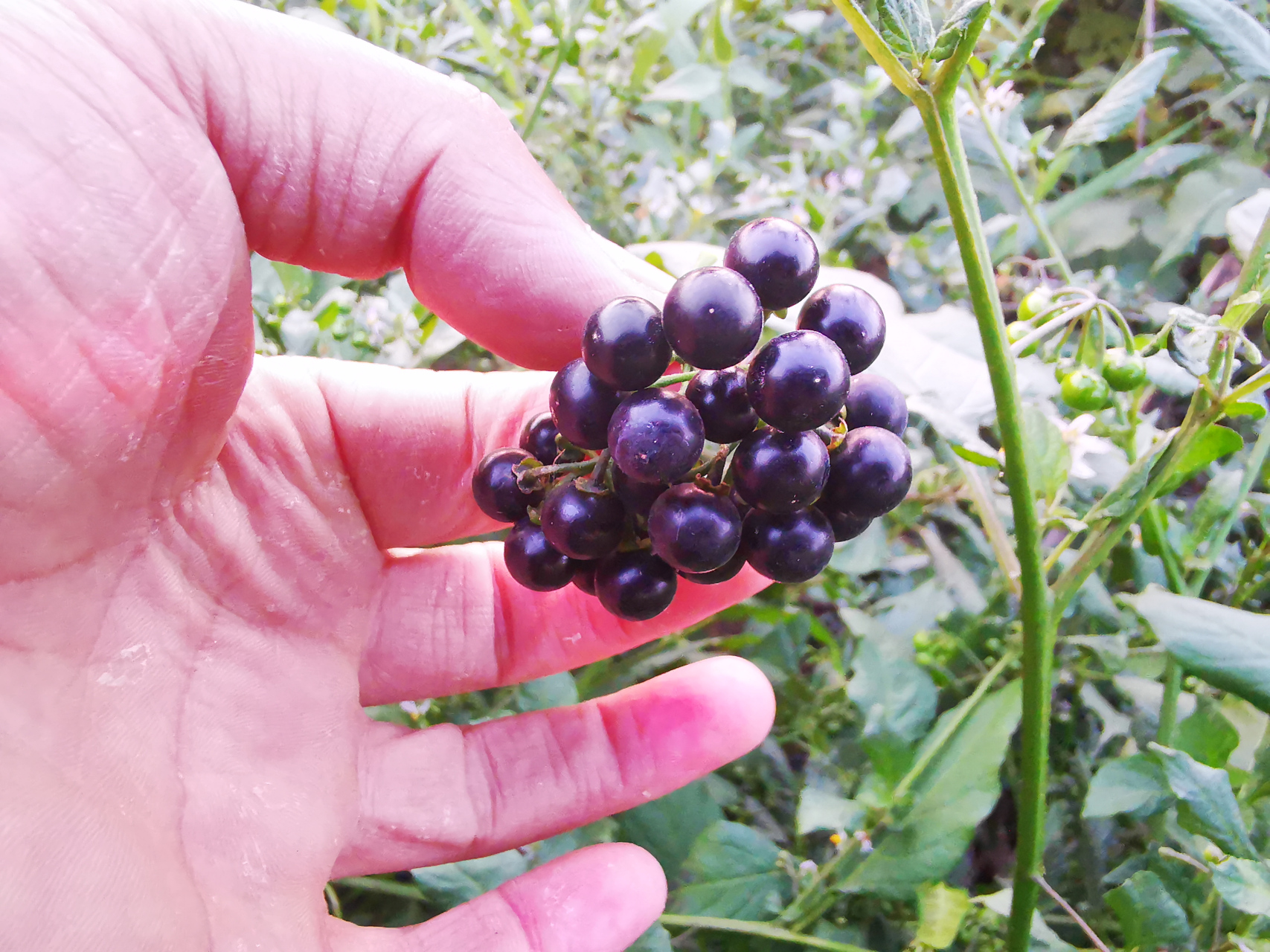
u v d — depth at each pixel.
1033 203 0.19
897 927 0.18
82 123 0.11
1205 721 0.16
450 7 0.26
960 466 0.16
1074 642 0.18
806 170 0.28
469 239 0.14
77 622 0.11
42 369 0.10
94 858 0.10
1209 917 0.15
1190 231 0.27
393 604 0.17
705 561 0.10
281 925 0.12
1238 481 0.17
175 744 0.12
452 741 0.16
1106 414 0.17
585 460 0.11
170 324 0.11
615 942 0.13
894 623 0.20
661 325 0.10
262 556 0.14
